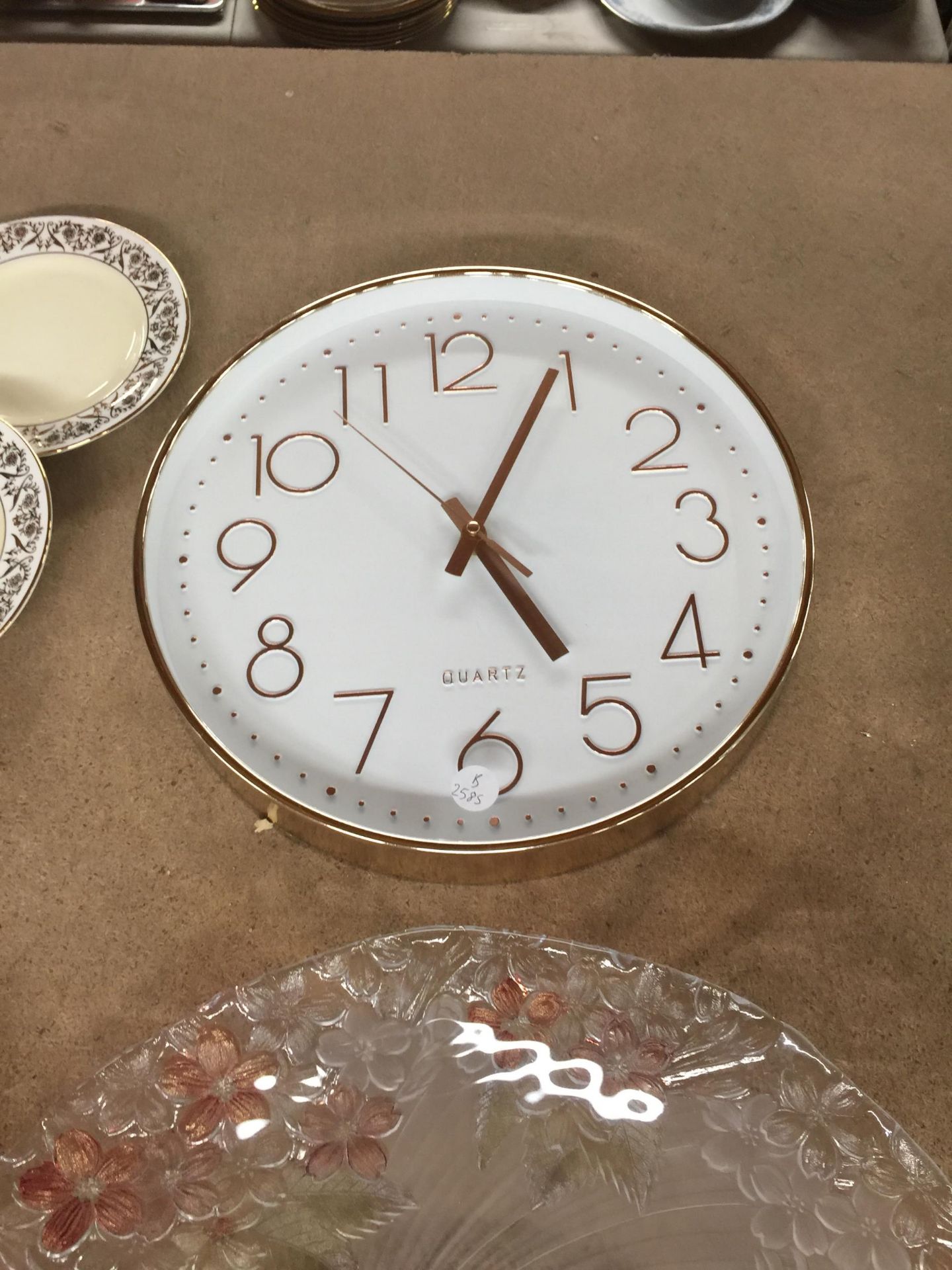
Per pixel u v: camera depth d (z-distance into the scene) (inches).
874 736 16.3
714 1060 14.1
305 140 21.3
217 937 15.0
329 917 15.1
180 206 20.5
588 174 21.1
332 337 18.3
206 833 15.6
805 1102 13.8
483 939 14.9
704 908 15.2
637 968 14.6
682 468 17.3
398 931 15.0
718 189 21.0
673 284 19.9
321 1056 14.1
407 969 14.7
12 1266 12.9
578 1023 14.3
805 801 15.8
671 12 24.0
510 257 20.1
